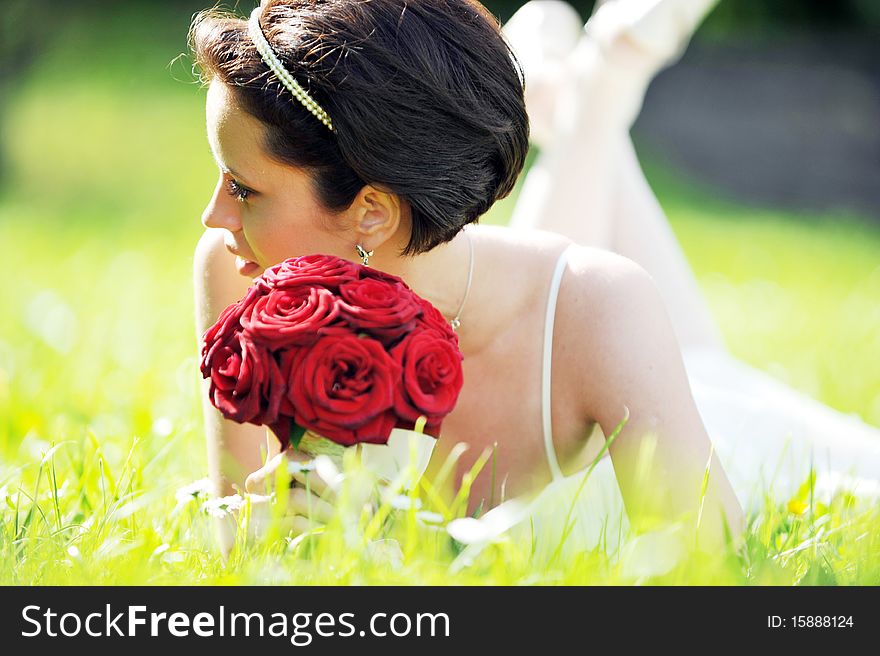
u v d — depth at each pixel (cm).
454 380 327
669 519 396
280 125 353
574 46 706
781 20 2873
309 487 345
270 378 316
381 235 371
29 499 434
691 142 2462
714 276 1453
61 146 2227
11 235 1594
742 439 563
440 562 361
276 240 372
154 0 2800
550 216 625
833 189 2386
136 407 635
